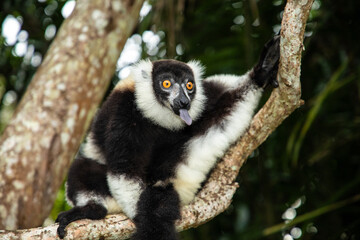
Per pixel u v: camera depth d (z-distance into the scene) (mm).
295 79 6453
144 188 7191
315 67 10008
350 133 9516
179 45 10297
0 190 5266
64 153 5387
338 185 9797
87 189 7445
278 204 10234
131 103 8062
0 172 5254
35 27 10859
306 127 8078
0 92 11633
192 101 8227
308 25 9711
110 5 5465
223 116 7527
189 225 6848
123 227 6660
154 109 8133
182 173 7191
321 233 9648
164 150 8125
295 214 9664
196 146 7391
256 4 8695
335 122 9680
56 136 5301
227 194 7184
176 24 9008
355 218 9656
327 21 9672
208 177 7664
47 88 5301
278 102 6914
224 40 9516
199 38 9789
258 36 9594
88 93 5395
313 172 9883
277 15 9664
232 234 9914
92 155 8188
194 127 8227
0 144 5316
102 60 5441
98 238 6469
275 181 10031
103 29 5422
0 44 10695
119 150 7430
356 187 9281
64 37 5418
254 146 7453
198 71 8812
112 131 7582
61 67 5312
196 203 6984
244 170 10289
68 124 5328
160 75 8336
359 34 9578
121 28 5535
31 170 5277
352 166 9898
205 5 9719
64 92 5301
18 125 5301
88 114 5469
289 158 9820
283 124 9680
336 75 8328
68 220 6586
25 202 5324
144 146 8016
